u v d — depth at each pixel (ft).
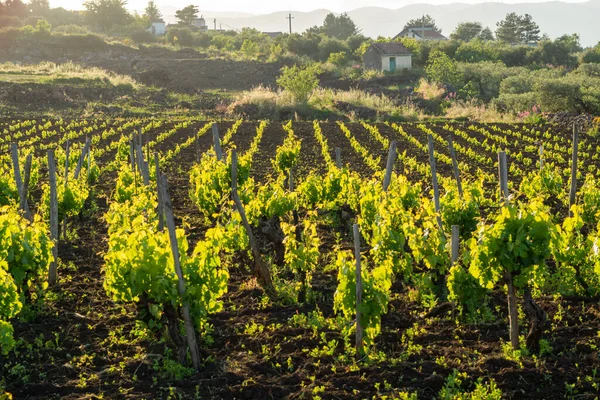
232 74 198.08
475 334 26.32
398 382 22.40
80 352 25.32
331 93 142.20
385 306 24.32
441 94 152.76
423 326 27.30
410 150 82.33
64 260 36.81
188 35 286.25
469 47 231.71
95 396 21.74
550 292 30.89
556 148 80.94
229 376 23.03
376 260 30.40
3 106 130.82
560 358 23.77
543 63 235.20
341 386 22.21
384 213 31.01
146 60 210.18
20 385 22.80
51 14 414.00
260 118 128.26
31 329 27.12
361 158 76.79
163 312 24.40
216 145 45.88
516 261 23.86
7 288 23.50
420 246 28.89
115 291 23.50
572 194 42.16
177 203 52.34
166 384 22.74
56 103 138.21
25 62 214.90
